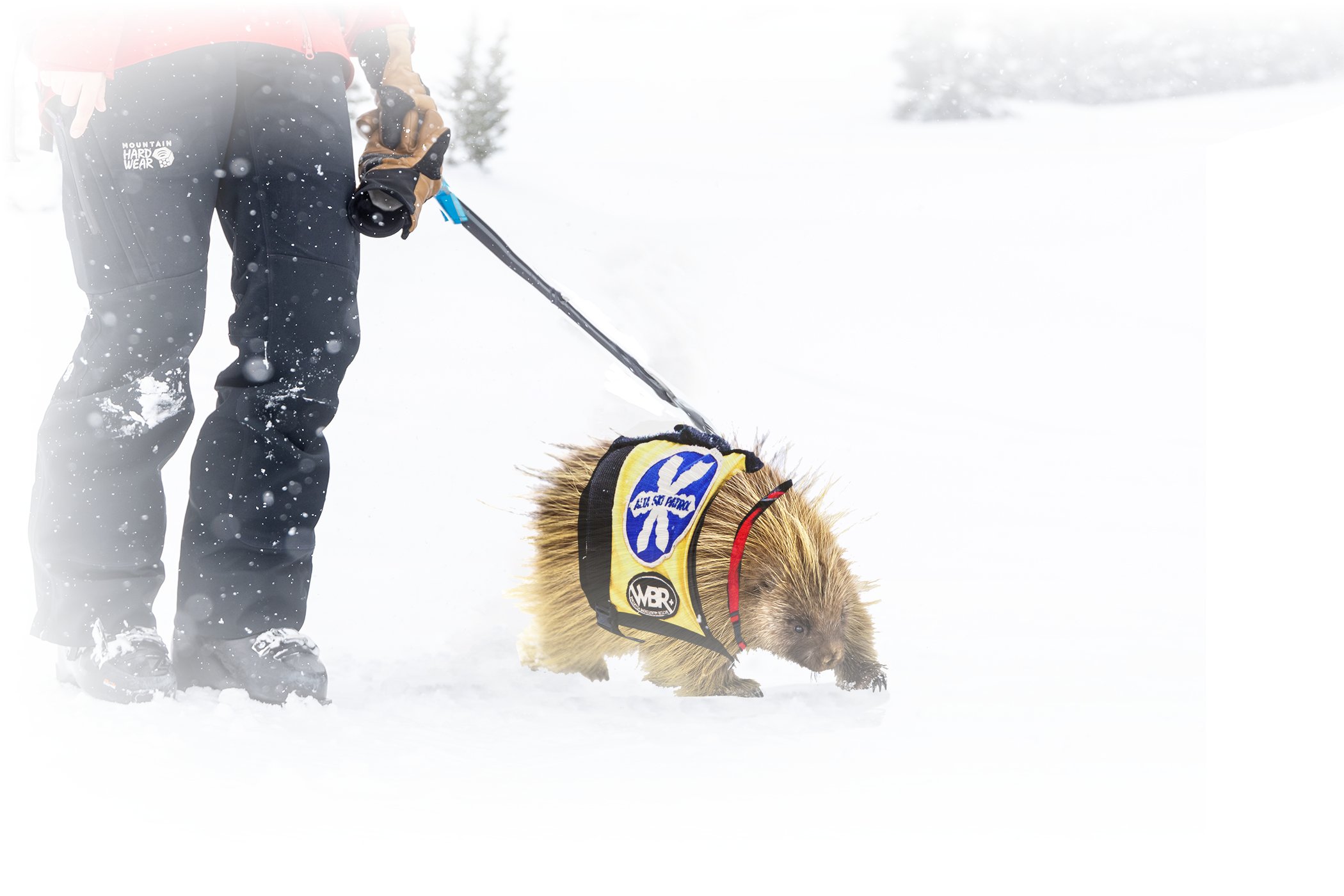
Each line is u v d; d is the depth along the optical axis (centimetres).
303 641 672
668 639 772
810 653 754
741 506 768
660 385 803
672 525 754
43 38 639
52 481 648
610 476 791
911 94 7450
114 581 650
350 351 694
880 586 1202
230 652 657
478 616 940
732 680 784
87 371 649
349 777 535
